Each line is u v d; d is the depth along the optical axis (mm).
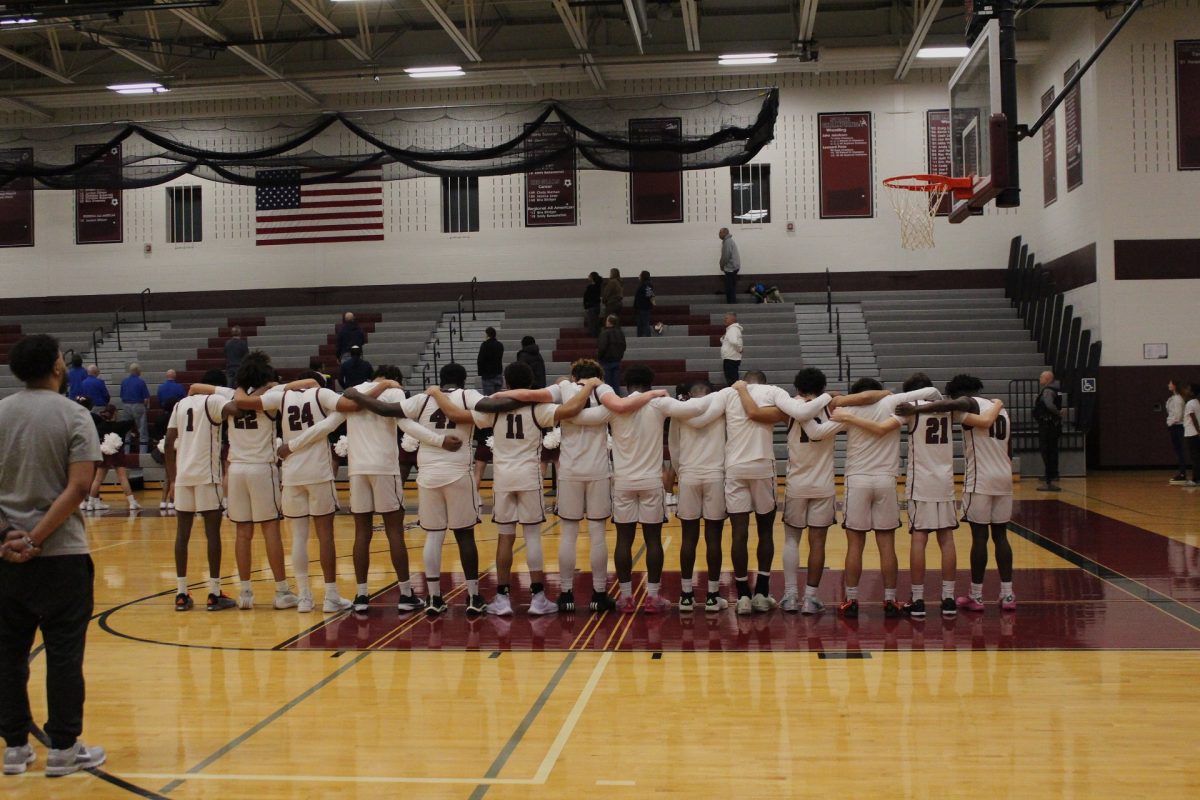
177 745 4902
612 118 17859
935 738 4801
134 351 21719
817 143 22094
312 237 23375
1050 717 5094
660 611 7633
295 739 4953
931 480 7340
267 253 23516
